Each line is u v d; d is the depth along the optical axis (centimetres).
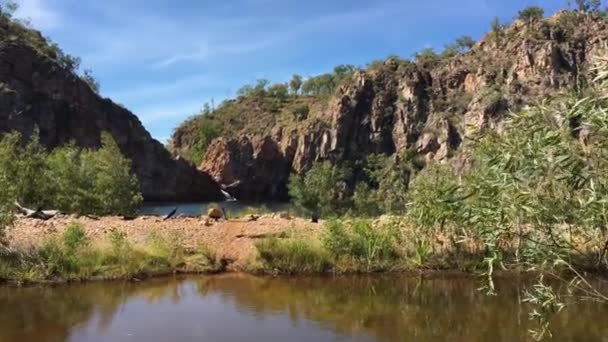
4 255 1130
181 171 9525
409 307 984
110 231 1376
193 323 870
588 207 468
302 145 11769
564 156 455
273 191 11444
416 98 11900
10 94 8312
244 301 1014
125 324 860
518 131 493
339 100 12175
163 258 1226
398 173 3750
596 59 438
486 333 834
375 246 1285
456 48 13725
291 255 1253
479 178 563
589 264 760
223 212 1752
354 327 862
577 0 12069
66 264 1130
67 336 797
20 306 945
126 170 2289
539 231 533
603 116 423
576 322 874
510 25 12850
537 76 10594
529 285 1131
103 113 9256
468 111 10950
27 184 1973
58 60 9788
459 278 1209
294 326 863
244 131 14662
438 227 1294
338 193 3538
